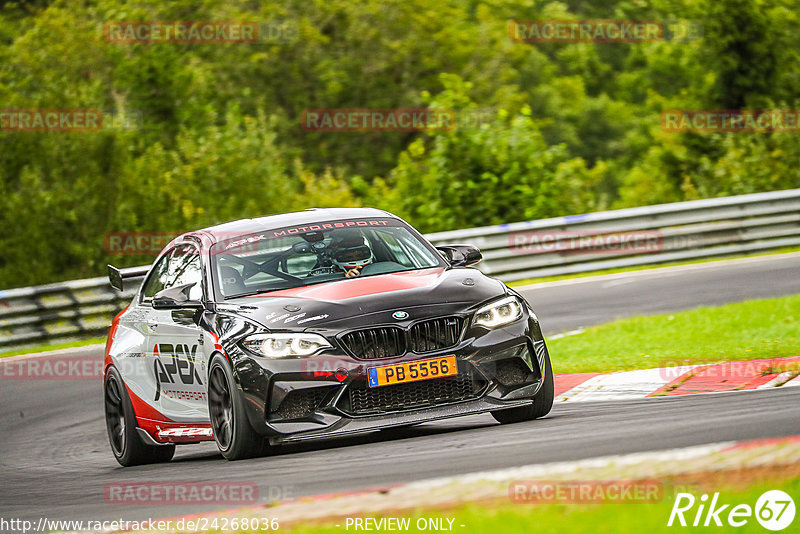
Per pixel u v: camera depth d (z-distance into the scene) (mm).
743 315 40750
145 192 94000
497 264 66938
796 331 35750
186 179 95125
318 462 22172
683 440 19438
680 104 122750
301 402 23062
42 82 99375
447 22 137125
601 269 68375
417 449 22172
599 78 196125
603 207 91125
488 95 135375
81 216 93188
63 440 34594
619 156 178375
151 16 117750
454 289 24250
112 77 110938
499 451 20609
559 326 47500
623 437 20562
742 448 17469
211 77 125125
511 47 138250
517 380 24016
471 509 15703
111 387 30344
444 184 87062
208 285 26375
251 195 95125
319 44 133375
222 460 25469
